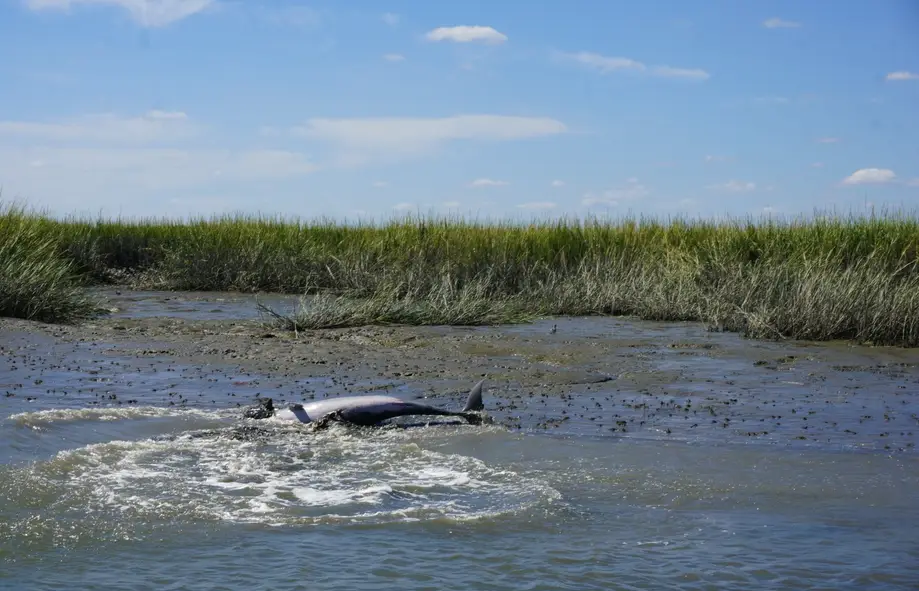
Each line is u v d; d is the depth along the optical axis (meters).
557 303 16.83
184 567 4.26
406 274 18.42
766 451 6.50
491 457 6.33
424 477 5.81
